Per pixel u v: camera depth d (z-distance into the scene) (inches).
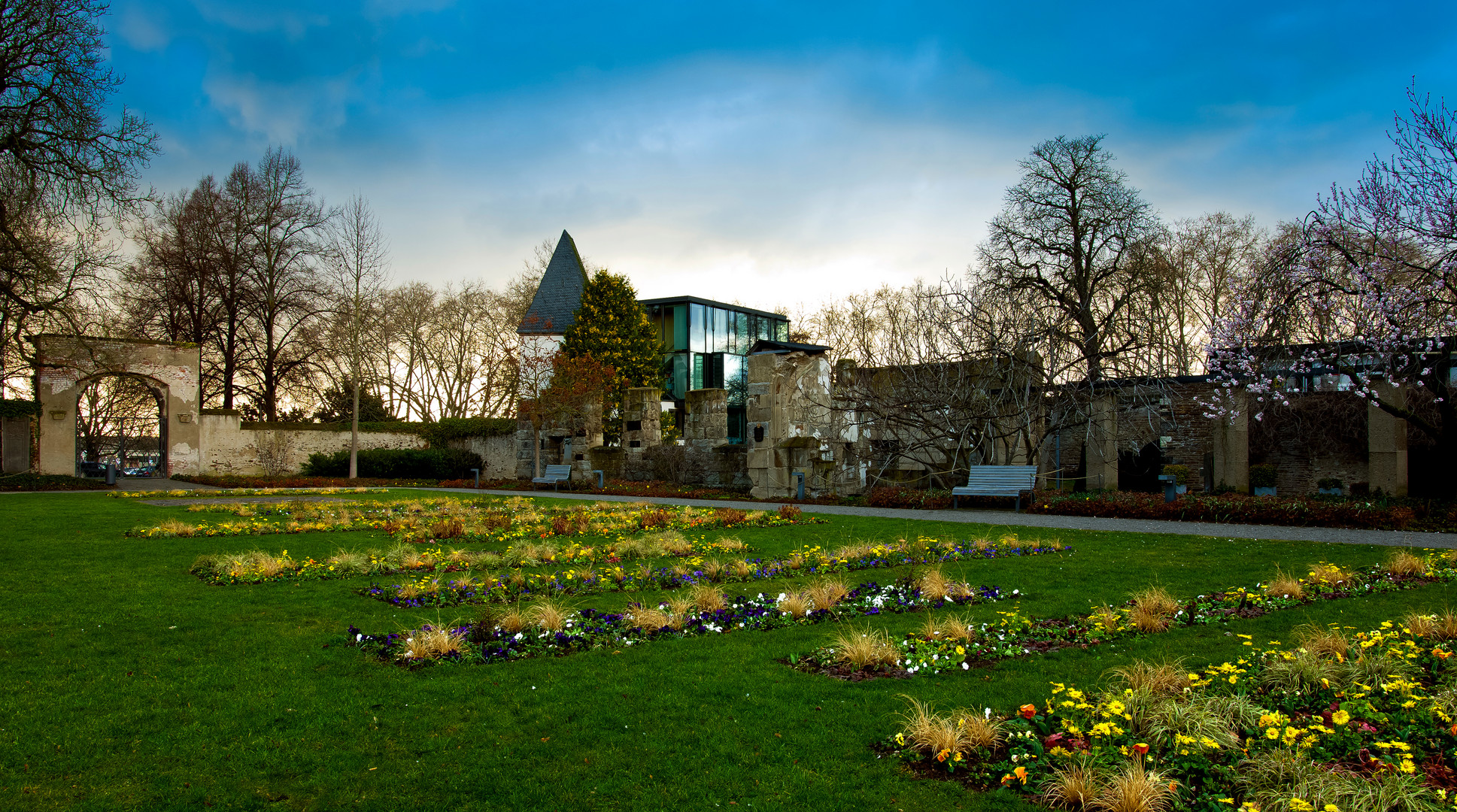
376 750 174.6
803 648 246.8
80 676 221.6
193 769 165.5
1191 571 371.2
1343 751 166.4
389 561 401.7
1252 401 900.0
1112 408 914.7
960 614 290.0
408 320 1908.2
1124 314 1133.7
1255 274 781.3
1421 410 795.4
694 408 995.9
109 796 154.0
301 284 1544.0
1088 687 205.9
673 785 158.2
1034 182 1209.4
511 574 373.4
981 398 775.7
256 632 267.6
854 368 913.5
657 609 285.9
